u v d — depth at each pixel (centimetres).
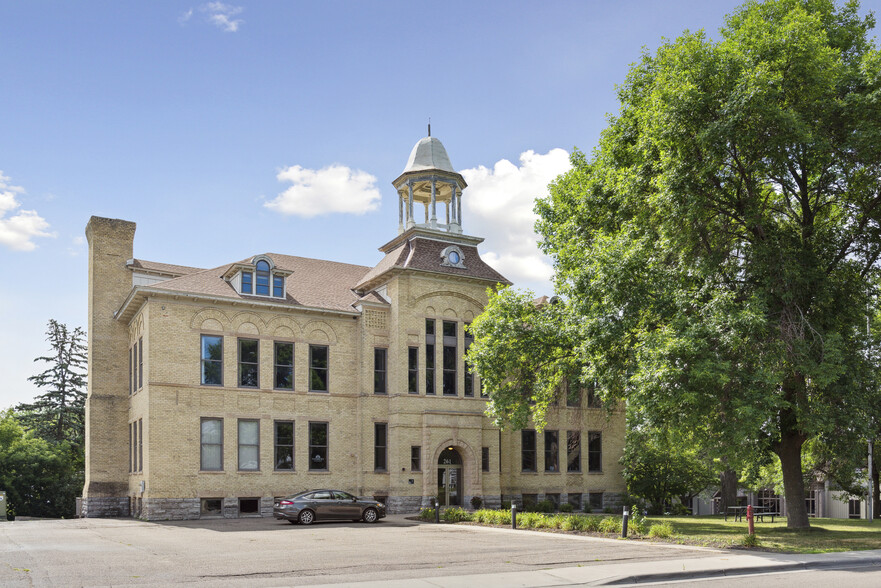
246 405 3747
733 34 2517
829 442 2497
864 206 2631
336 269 4672
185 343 3634
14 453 5912
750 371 2244
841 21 2667
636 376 2252
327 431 3972
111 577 1495
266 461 3759
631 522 2564
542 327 3184
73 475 6188
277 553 1941
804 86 2308
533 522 2812
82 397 7169
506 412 3503
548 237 3378
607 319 2556
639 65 2844
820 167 2483
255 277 3891
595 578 1498
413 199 4781
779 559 1814
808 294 2469
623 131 2872
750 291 2467
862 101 2262
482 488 4134
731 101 2170
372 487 3944
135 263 4253
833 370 2164
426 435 3991
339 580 1460
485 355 3297
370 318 4116
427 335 4175
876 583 1476
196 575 1526
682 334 2209
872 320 2952
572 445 4644
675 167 2334
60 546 2141
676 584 1497
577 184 3183
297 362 3934
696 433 2330
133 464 3891
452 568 1644
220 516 3597
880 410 2403
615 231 2880
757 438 2427
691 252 2531
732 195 2531
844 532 2639
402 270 4091
